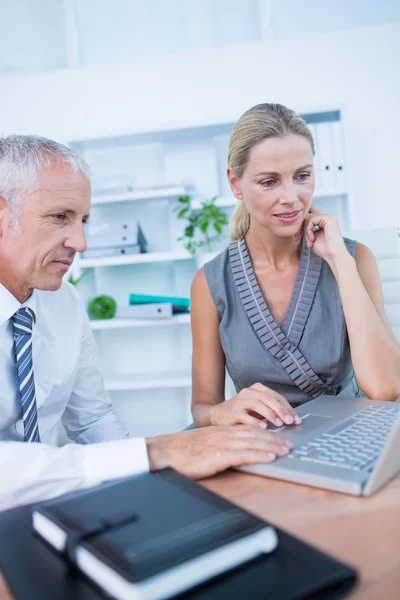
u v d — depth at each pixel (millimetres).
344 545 505
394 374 1151
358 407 960
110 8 3258
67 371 1231
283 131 1212
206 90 3086
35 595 427
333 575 430
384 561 470
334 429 828
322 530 540
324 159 2666
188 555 427
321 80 3010
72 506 537
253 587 420
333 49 2990
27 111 3197
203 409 1230
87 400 1352
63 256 993
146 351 3076
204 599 409
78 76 3160
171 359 3068
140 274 3014
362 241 1740
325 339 1324
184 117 3109
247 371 1363
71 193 948
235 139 1281
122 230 2803
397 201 3010
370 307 1221
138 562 420
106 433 1301
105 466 705
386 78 2967
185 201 2730
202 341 1444
